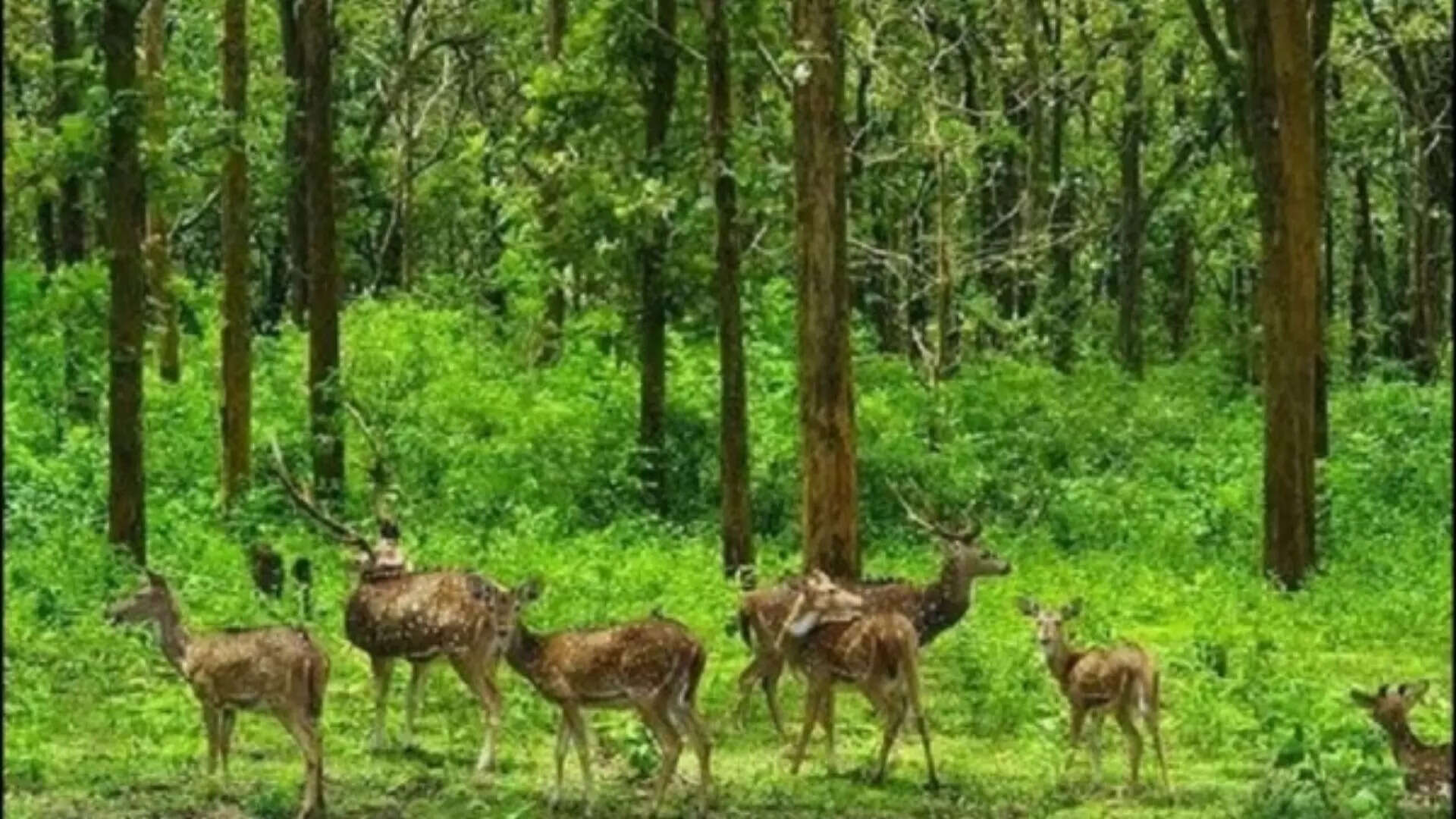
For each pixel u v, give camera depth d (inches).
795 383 1158.3
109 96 703.7
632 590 812.6
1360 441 1163.3
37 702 606.9
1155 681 537.3
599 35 1051.3
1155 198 1684.3
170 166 728.3
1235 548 1010.1
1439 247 1786.4
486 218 1774.1
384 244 1697.8
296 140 1242.6
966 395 1230.3
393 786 534.9
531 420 1081.4
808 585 561.6
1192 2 1197.1
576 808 515.8
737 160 957.2
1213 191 1710.1
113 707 612.4
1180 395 1435.8
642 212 1027.3
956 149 1417.3
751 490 1046.4
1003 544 1015.0
